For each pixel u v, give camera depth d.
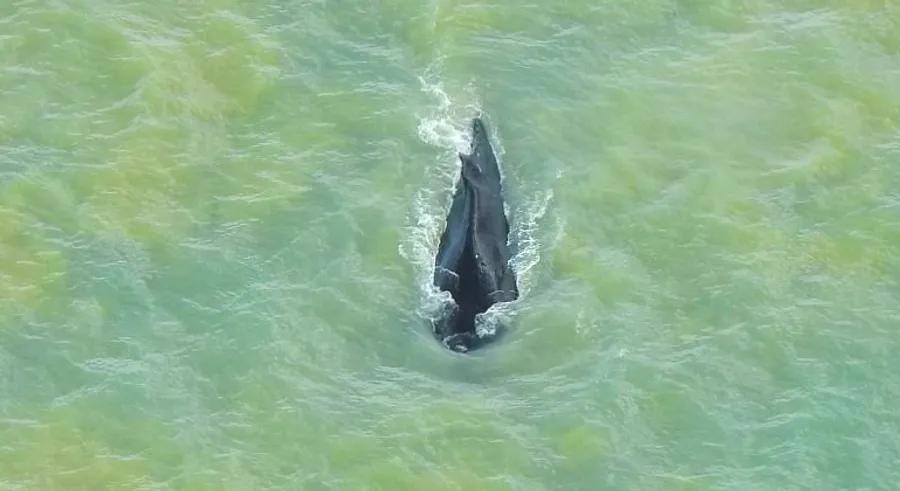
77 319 192.25
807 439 183.25
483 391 188.00
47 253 199.25
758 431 184.50
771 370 191.38
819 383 189.75
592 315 197.25
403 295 199.25
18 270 196.88
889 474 179.88
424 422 183.12
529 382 189.38
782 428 184.50
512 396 187.38
